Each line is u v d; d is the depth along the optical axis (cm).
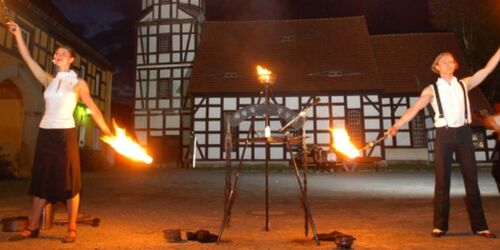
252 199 839
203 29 2711
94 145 2361
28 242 388
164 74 2864
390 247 368
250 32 2689
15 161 1631
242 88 2358
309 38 2616
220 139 2344
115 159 2766
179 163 2739
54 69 1855
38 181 393
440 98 418
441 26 2814
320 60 2473
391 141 2378
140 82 2883
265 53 2556
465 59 2591
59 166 390
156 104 2847
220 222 539
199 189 1076
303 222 534
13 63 1517
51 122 393
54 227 468
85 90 402
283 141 424
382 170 1998
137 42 2920
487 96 2662
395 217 577
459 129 415
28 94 1614
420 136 2381
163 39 2894
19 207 701
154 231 463
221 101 2367
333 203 761
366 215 601
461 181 1271
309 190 1029
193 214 620
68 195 392
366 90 2297
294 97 2338
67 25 2241
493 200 766
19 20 1555
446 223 421
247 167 2170
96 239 409
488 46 2566
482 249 357
